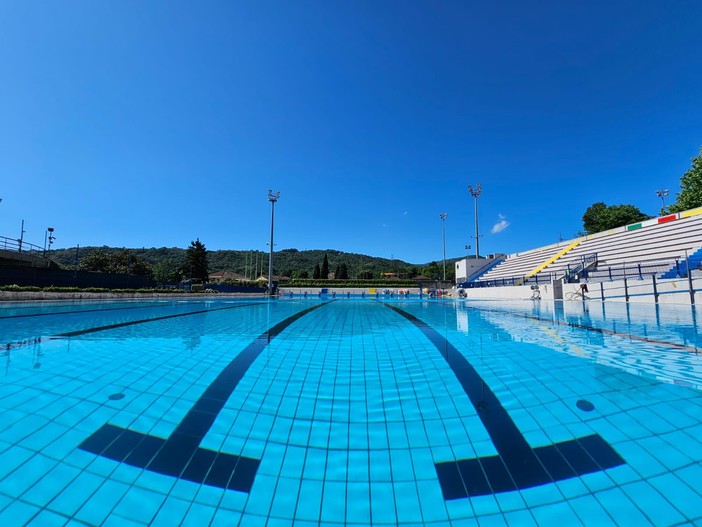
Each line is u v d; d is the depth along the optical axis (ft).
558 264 71.36
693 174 67.77
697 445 7.23
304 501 6.12
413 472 6.79
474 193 105.50
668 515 5.66
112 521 5.71
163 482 6.50
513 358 13.62
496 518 5.74
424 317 29.53
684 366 12.16
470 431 8.11
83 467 6.81
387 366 12.72
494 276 96.73
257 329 21.86
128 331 20.80
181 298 63.41
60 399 9.57
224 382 11.07
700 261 40.22
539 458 7.09
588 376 11.19
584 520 5.64
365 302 57.00
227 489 6.37
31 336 18.63
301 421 8.63
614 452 7.16
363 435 8.04
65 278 53.31
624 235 65.62
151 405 9.37
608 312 30.14
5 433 7.79
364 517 5.86
